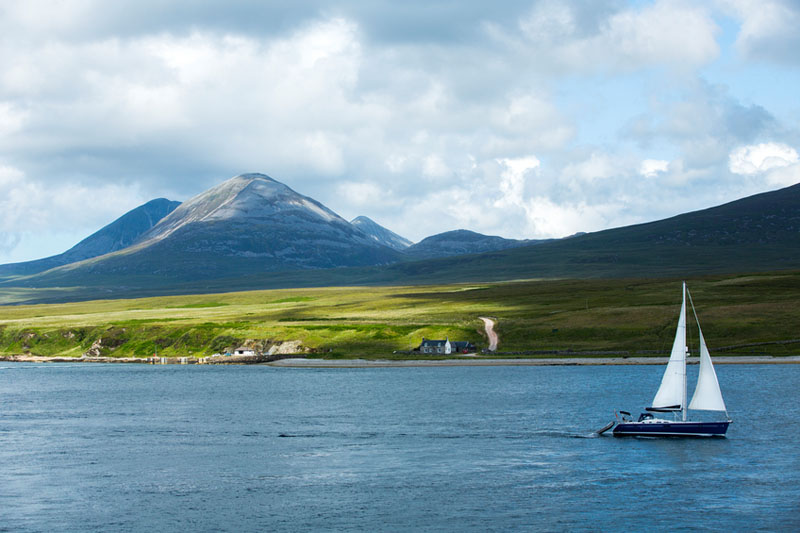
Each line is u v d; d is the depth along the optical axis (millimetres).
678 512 66562
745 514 65688
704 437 96062
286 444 97625
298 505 70250
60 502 71812
